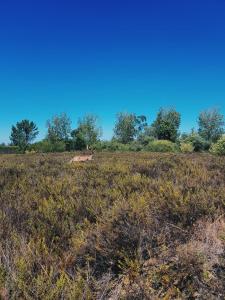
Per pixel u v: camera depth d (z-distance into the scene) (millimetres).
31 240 3578
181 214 4215
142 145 45938
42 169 10055
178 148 39875
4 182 7617
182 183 6211
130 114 65250
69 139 58188
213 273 3092
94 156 22250
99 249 3430
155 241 3613
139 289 2859
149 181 6602
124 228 3705
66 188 6523
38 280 2738
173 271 3062
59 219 4598
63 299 2617
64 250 3672
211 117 60188
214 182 6527
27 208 5035
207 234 3840
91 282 2984
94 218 4652
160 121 57469
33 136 74562
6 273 2939
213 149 23953
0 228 4062
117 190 6008
